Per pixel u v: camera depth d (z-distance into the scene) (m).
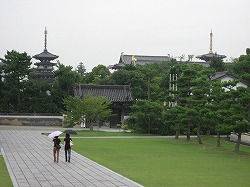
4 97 84.19
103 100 67.88
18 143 47.38
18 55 83.50
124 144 49.06
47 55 112.31
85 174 27.45
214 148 45.22
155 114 66.00
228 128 39.41
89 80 98.50
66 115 75.50
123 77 89.38
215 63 85.25
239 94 40.56
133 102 79.19
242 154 40.38
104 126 81.69
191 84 54.34
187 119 49.53
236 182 25.31
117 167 30.89
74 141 51.81
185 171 29.39
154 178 26.34
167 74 85.19
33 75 93.25
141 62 132.75
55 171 28.47
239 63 65.62
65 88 90.75
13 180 24.69
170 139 57.28
